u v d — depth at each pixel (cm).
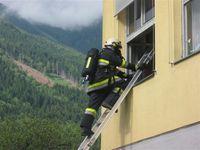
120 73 853
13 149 5678
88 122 807
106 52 820
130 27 956
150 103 782
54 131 5972
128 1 908
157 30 788
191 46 734
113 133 920
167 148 720
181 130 685
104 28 1014
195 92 664
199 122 646
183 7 755
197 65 664
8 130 5822
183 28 750
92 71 810
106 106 819
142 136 801
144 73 870
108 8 1000
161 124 745
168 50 747
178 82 707
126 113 867
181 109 694
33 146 5722
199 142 641
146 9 893
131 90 850
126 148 859
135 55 953
